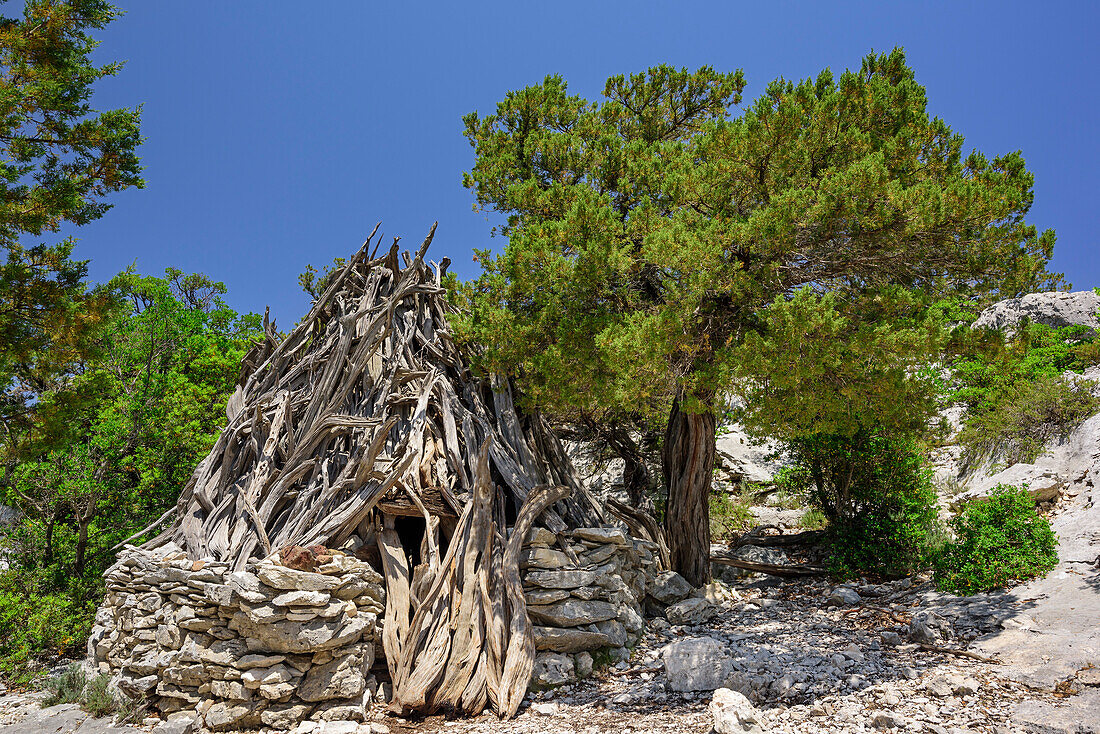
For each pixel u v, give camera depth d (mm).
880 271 9828
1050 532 9688
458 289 12375
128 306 15180
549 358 9867
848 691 7199
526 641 8578
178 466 15031
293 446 10539
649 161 11711
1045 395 13148
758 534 14570
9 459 12891
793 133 9070
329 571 8422
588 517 11703
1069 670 6809
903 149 9234
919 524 11570
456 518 10094
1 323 11312
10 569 13117
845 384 8945
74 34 12055
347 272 13469
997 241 8836
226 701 7637
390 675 8445
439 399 11562
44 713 8148
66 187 11656
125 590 9148
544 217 12461
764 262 9086
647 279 11273
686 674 7938
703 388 9445
